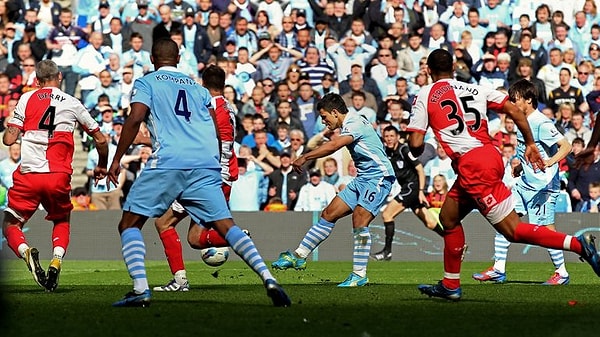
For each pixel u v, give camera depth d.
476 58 32.03
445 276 12.91
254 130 29.39
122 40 32.81
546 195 18.31
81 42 32.97
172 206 14.98
